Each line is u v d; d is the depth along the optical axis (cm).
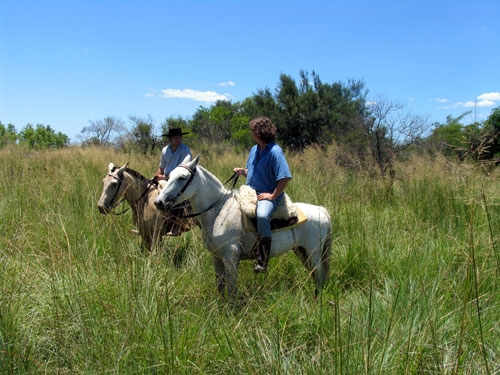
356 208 766
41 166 1252
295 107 2556
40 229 671
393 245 669
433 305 435
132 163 1308
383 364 351
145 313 409
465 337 387
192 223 668
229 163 1375
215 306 452
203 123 2775
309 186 934
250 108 3170
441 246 634
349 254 624
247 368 346
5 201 860
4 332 381
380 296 480
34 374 354
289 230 543
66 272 457
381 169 1205
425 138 1473
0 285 438
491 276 509
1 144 2011
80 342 386
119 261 512
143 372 355
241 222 519
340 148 1307
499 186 704
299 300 498
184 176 495
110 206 669
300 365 353
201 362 371
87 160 1330
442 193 854
